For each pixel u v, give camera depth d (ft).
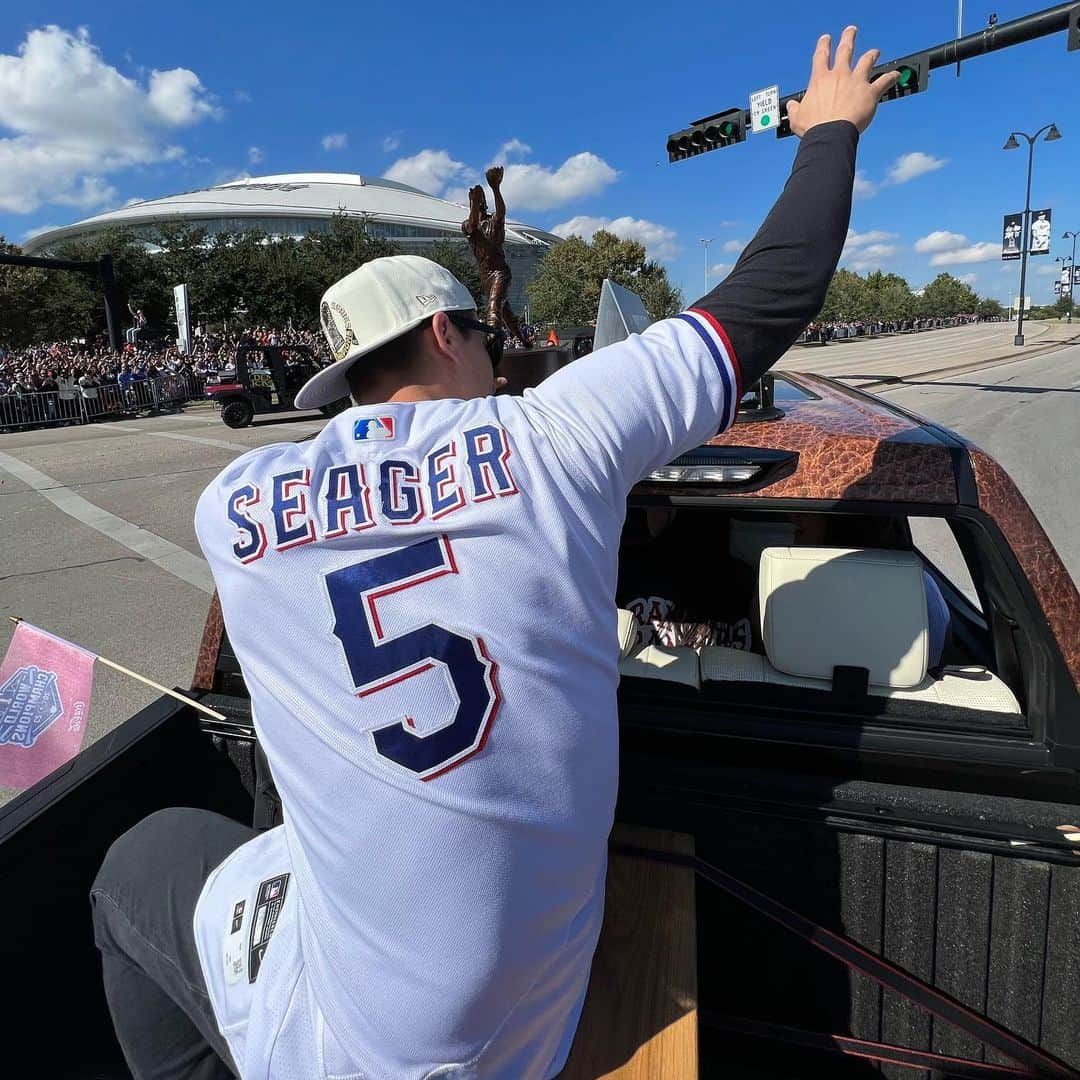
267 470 3.13
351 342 3.61
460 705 2.75
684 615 6.73
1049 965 4.24
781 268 3.28
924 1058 4.65
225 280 142.20
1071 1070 4.35
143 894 4.09
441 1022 2.79
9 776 5.81
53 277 142.51
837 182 3.43
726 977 4.99
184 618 18.04
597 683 3.03
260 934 3.50
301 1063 3.07
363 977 2.84
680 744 4.93
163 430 59.88
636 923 4.41
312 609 2.87
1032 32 29.22
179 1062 4.14
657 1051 3.82
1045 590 4.31
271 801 5.56
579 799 2.96
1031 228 127.44
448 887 2.74
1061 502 23.65
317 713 2.85
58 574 21.89
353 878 2.81
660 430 3.13
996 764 4.40
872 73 3.72
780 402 6.31
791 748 4.73
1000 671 5.16
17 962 4.42
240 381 58.65
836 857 4.53
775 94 37.11
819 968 4.79
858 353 125.18
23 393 66.64
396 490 2.94
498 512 2.85
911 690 4.81
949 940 4.42
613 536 3.09
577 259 181.06
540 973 3.01
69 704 5.76
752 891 4.64
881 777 4.63
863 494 4.62
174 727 5.68
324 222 320.29
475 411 3.14
